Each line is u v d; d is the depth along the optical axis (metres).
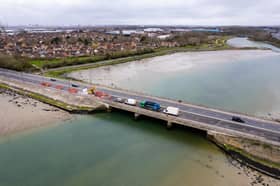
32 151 40.97
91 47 182.00
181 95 74.56
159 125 53.09
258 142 39.75
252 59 145.00
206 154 40.56
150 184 33.06
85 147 42.75
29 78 89.19
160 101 61.72
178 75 102.25
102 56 143.62
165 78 96.81
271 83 88.56
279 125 46.69
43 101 64.94
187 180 33.72
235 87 83.44
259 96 73.38
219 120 49.19
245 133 42.91
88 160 38.72
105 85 82.62
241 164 37.22
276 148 37.84
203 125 46.56
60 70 108.25
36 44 193.75
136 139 46.19
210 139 44.72
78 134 47.88
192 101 68.81
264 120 49.28
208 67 120.06
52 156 39.62
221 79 95.12
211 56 159.12
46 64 115.62
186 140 45.84
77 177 34.47
